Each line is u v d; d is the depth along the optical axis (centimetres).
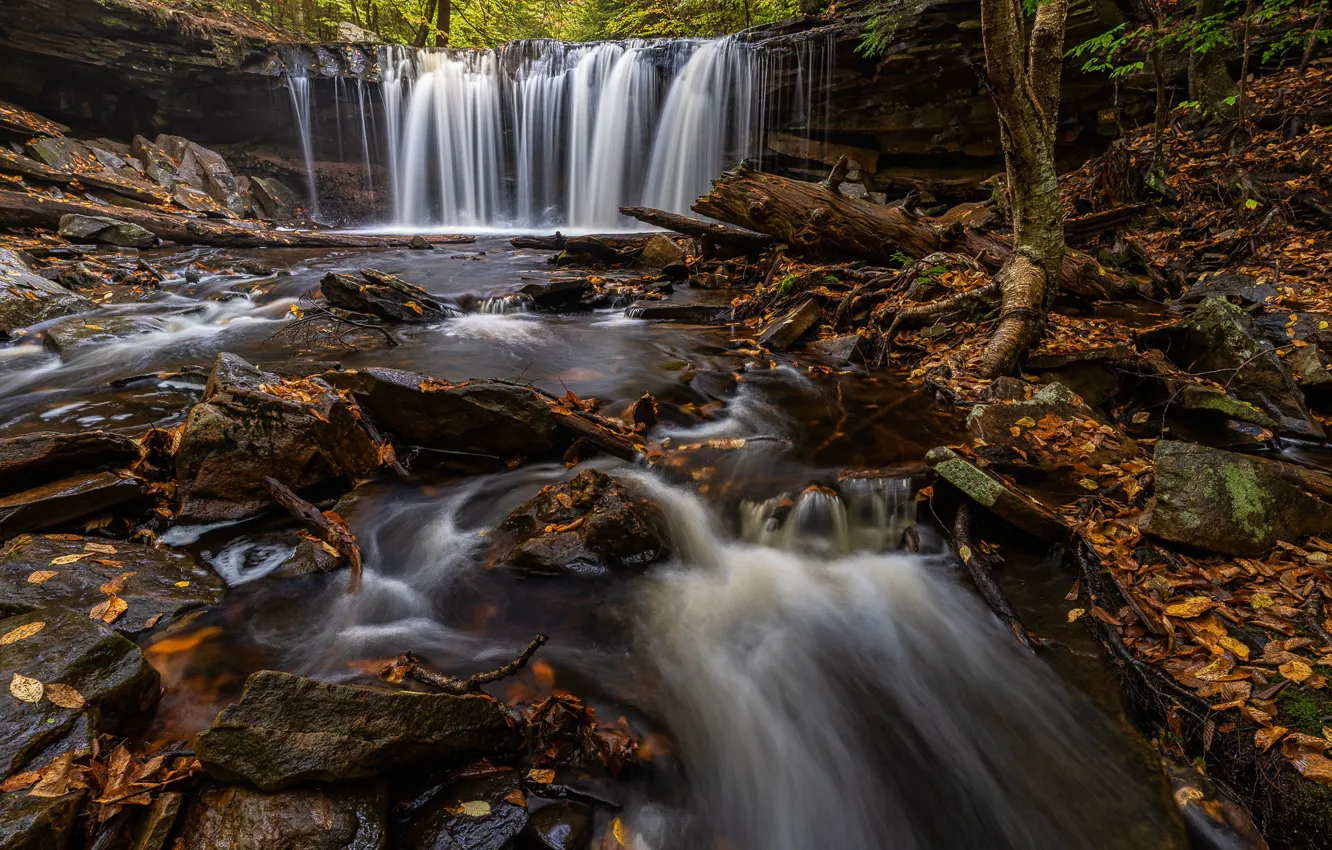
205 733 199
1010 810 245
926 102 1354
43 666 222
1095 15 1121
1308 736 224
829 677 303
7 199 1103
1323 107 918
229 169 1664
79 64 1460
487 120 1881
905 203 859
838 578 364
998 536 372
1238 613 281
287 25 2041
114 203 1328
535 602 334
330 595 330
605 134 1759
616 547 356
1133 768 244
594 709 271
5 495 356
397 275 1073
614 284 973
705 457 462
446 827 211
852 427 507
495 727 241
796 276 822
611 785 238
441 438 461
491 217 1952
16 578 288
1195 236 852
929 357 634
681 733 267
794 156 1522
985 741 270
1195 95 1062
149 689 245
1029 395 508
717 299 907
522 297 892
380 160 1903
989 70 549
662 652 307
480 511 411
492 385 461
